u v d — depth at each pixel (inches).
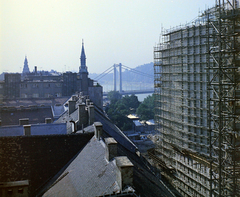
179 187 2326.5
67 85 5113.2
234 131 1379.2
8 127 1590.8
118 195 705.6
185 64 2383.1
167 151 2714.1
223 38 1454.2
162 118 2822.3
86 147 1147.3
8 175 1023.6
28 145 1103.0
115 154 914.7
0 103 3393.2
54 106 3245.6
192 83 2294.5
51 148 1135.6
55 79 6117.1
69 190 911.0
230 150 1419.8
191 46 2274.9
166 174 2482.8
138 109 5841.5
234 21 1402.6
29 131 1352.1
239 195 1396.4
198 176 2065.7
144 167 1306.6
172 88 2603.3
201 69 2191.2
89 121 1610.5
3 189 702.5
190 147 2311.8
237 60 1418.6
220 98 1365.7
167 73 2704.2
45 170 1087.0
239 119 1457.9
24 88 5009.8
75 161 1094.4
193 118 2274.9
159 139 2910.9
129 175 745.0
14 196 706.2
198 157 2030.0
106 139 955.3
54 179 1056.2
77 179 951.0
